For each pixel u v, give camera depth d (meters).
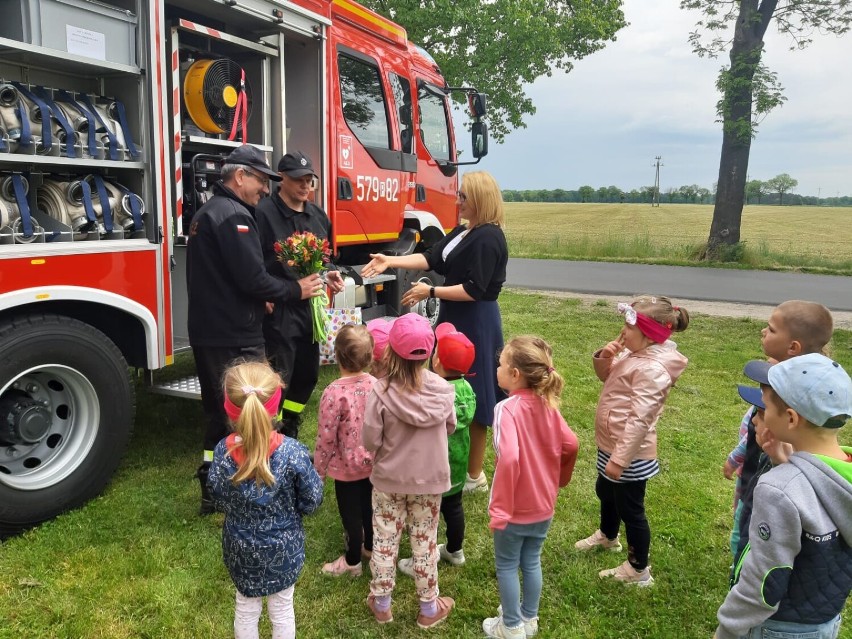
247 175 3.49
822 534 1.65
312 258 3.78
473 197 3.59
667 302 2.85
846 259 20.34
